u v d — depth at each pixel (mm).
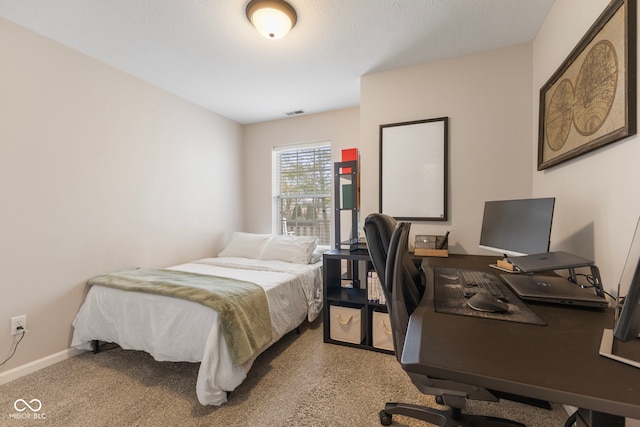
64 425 1401
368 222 1148
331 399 1589
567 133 1476
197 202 3197
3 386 1710
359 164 2709
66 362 1990
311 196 3604
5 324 1756
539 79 1939
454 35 1986
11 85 1776
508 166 2131
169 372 1875
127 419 1441
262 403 1562
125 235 2451
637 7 991
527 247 1495
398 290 1019
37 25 1821
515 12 1762
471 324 826
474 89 2217
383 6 1689
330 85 2748
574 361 616
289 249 3016
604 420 642
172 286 1837
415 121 2367
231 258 3145
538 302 1015
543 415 1453
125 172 2451
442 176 2295
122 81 2424
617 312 755
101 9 1680
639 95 981
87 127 2172
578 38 1408
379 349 2117
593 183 1270
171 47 2088
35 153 1885
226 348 1573
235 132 3779
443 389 1044
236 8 1682
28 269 1857
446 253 2100
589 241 1298
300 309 2408
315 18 1783
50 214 1962
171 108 2891
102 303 1971
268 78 2594
